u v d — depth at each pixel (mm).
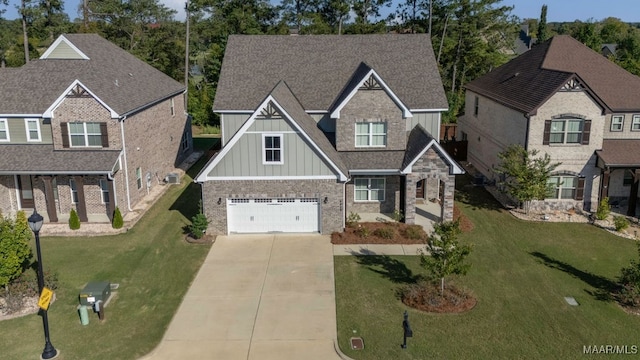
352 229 26297
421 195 31531
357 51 32750
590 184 29188
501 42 64062
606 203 28094
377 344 17016
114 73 32125
